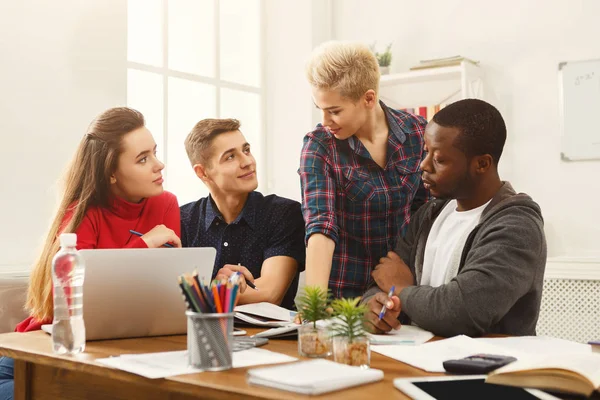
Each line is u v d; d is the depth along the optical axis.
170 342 1.43
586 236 3.33
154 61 3.29
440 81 3.74
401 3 3.84
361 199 2.09
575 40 3.38
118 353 1.30
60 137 2.65
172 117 3.38
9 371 1.79
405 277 1.68
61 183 1.91
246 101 3.84
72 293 1.33
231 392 0.97
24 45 2.54
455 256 1.60
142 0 3.24
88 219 1.86
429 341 1.41
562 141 3.39
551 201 3.42
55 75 2.64
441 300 1.44
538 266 1.51
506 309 1.44
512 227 1.48
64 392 1.32
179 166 3.41
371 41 3.93
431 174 1.59
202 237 2.32
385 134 2.12
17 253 2.51
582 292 3.22
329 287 2.12
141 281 1.45
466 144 1.54
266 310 1.75
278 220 2.29
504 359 1.10
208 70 3.59
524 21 3.50
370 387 0.98
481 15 3.62
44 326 1.57
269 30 3.96
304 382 0.94
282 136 3.94
